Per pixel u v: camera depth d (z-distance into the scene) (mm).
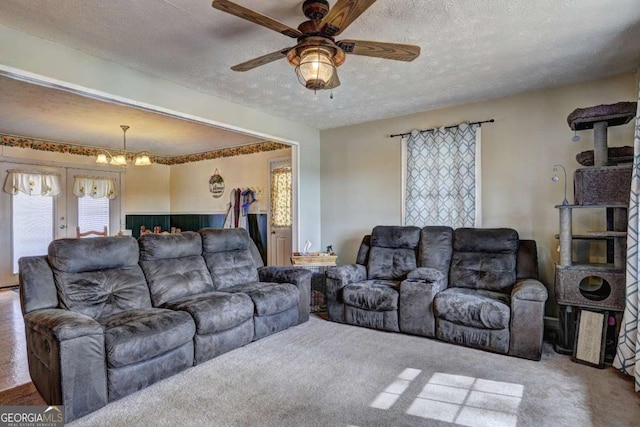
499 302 3092
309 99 4016
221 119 3967
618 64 3152
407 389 2457
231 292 3434
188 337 2719
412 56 2150
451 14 2322
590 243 3508
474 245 3768
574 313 3025
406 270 4066
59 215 6375
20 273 2568
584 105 3559
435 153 4371
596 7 2250
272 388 2480
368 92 3809
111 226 7086
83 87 2840
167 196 7969
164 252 3369
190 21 2404
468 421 2080
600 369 2748
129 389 2369
